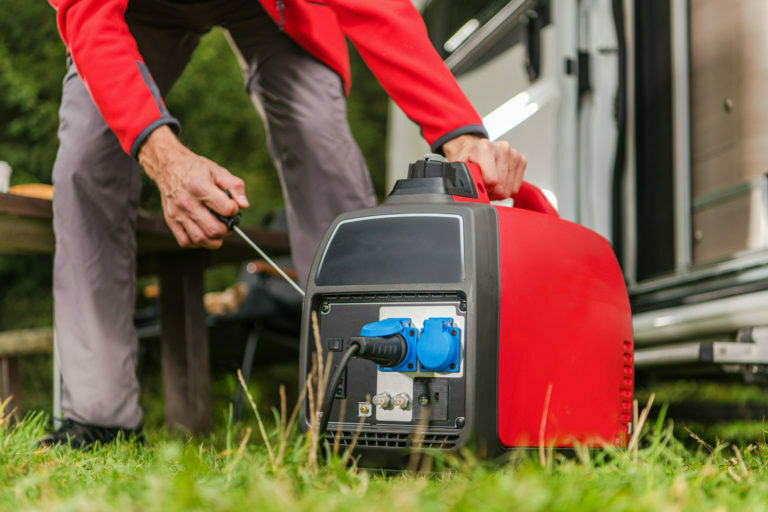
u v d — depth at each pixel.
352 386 1.22
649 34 2.79
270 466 1.04
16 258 5.63
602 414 1.31
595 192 2.81
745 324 2.06
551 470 1.06
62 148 1.76
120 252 1.80
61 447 1.49
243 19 1.84
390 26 1.49
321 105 1.80
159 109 1.46
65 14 1.54
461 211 1.19
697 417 2.38
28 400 4.84
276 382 4.97
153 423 3.44
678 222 2.62
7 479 1.05
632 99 2.82
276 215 3.30
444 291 1.16
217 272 6.29
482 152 1.39
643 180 2.78
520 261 1.21
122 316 1.79
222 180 1.38
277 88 1.82
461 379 1.15
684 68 2.63
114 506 0.85
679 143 2.63
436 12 3.99
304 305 1.25
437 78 1.47
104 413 1.72
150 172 1.46
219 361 3.48
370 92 8.34
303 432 1.23
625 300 1.40
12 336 2.70
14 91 5.76
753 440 2.32
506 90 3.21
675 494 0.90
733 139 2.45
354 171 1.83
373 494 0.92
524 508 0.79
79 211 1.75
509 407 1.17
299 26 1.76
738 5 2.46
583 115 2.85
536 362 1.21
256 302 3.02
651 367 2.29
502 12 3.32
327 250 1.25
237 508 0.79
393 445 1.19
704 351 1.96
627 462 1.07
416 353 1.17
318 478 0.98
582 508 0.81
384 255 1.21
